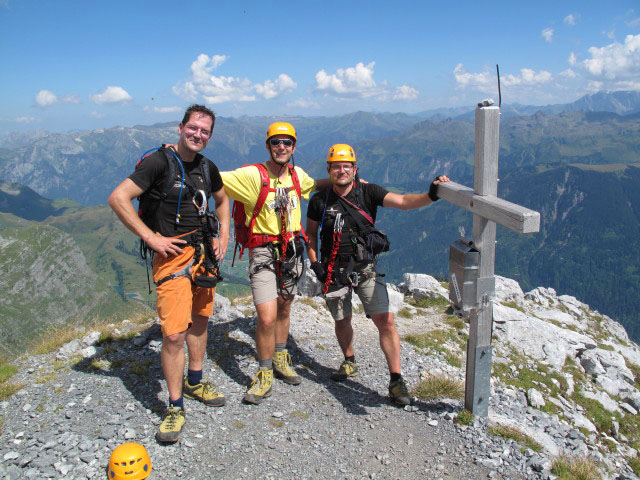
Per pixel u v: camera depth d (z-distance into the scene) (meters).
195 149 5.13
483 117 4.97
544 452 5.59
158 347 7.74
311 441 5.50
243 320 9.41
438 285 16.03
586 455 6.76
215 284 5.46
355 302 12.35
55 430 5.27
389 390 6.56
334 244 6.21
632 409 11.70
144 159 4.93
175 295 5.05
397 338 6.50
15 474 4.51
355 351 8.78
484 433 5.70
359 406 6.47
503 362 11.11
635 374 15.04
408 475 4.97
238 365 7.36
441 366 8.77
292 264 6.18
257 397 6.18
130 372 6.81
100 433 5.21
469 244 5.54
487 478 4.93
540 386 10.52
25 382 6.62
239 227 6.36
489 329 5.73
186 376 6.58
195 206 5.17
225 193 5.93
